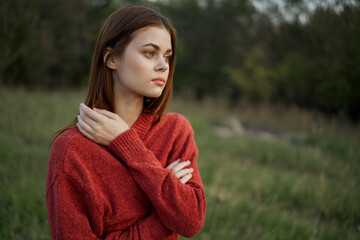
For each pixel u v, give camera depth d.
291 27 12.27
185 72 19.34
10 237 2.24
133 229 1.09
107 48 1.13
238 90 16.72
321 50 10.80
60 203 1.04
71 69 14.08
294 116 10.23
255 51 13.90
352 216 3.09
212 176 4.04
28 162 3.72
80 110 1.13
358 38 8.80
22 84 10.90
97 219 1.06
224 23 18.27
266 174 4.28
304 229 2.71
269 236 2.57
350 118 9.77
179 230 1.11
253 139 7.20
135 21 1.09
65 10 12.55
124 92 1.18
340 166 4.84
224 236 2.50
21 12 8.09
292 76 11.45
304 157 5.31
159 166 1.13
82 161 1.07
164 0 18.39
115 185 1.09
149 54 1.10
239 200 3.23
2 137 4.45
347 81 9.30
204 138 6.41
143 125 1.23
